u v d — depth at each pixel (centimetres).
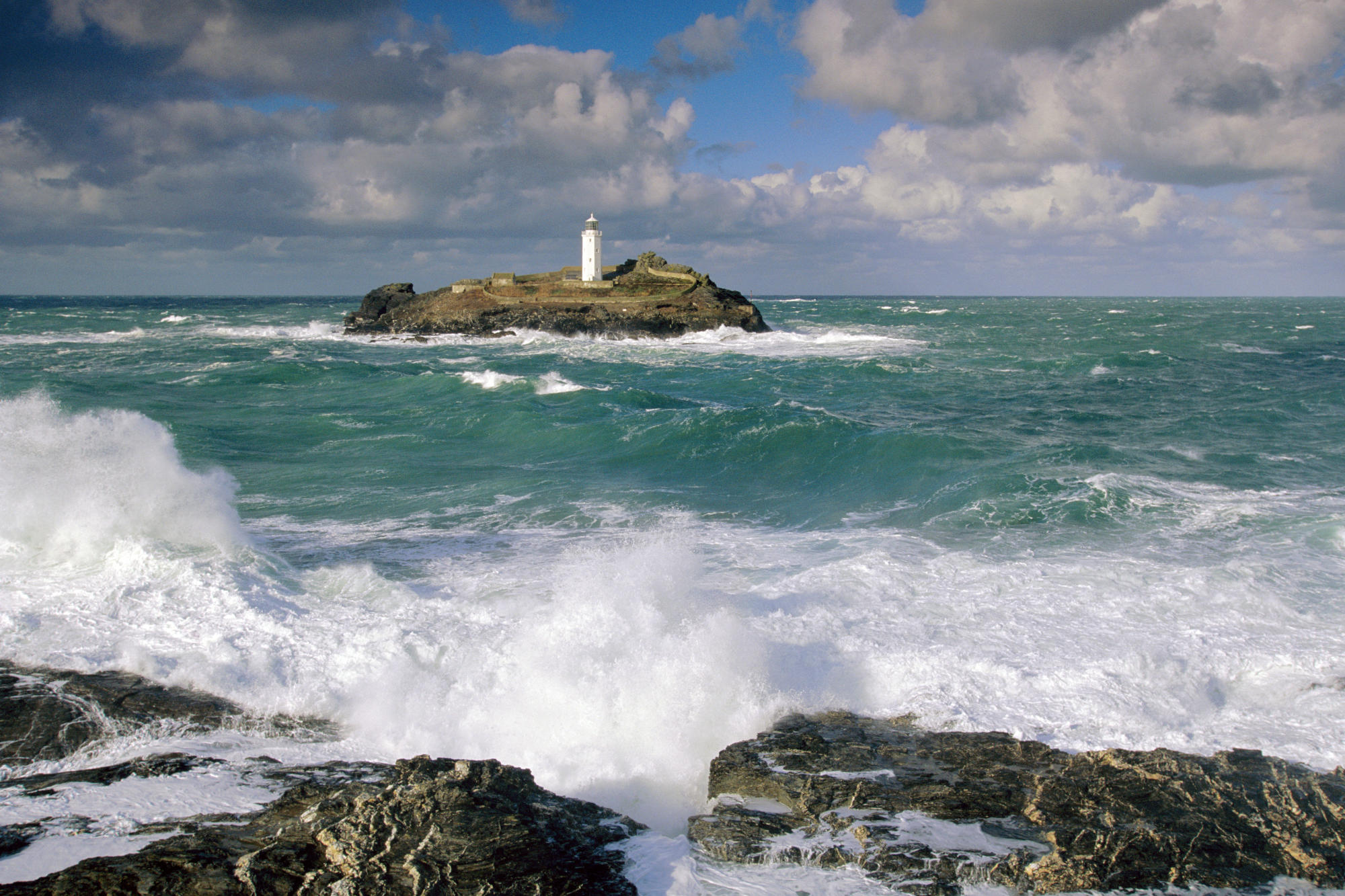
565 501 1558
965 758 665
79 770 655
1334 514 1357
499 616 930
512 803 588
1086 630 896
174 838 552
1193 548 1205
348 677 809
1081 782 623
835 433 2022
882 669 816
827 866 542
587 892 507
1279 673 795
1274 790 604
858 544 1274
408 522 1416
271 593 989
